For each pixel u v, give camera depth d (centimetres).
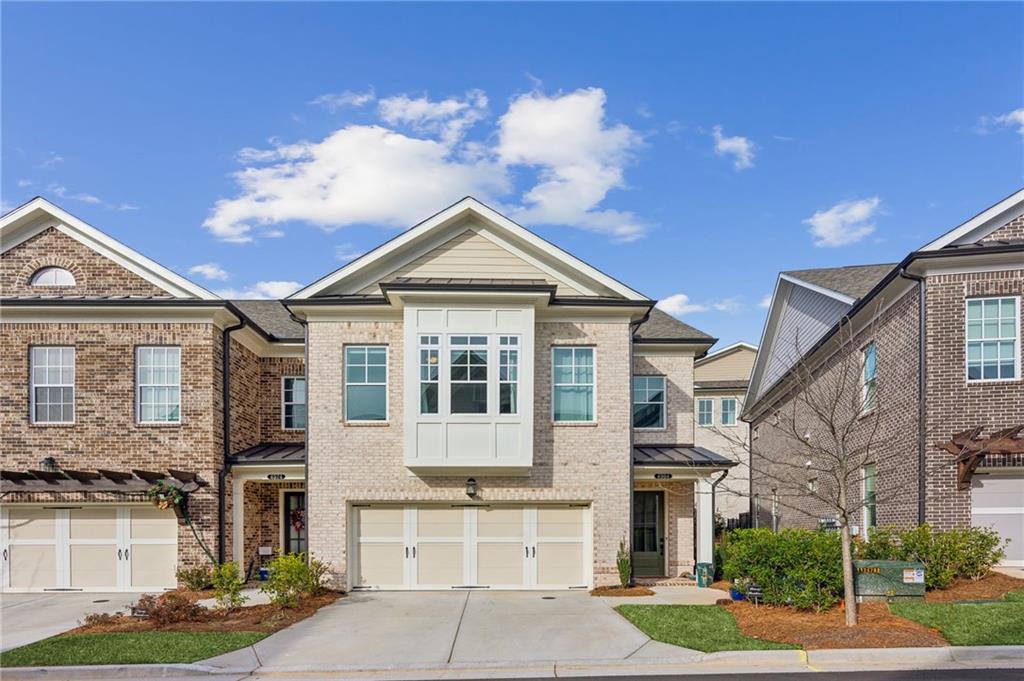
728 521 3212
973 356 1541
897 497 1672
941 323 1545
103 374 1783
